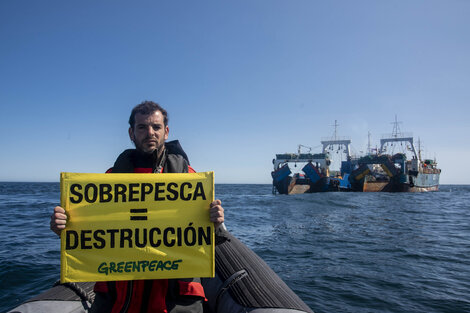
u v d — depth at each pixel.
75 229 2.01
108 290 2.12
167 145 2.49
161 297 2.03
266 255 9.10
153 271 2.03
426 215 20.86
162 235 2.07
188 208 2.12
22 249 9.35
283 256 8.98
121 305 2.01
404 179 51.69
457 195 55.00
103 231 2.03
